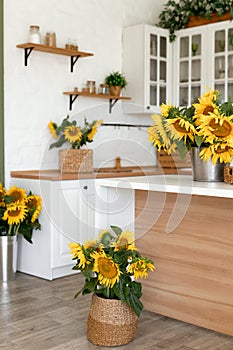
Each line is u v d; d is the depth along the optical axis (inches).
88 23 198.1
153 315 121.8
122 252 103.0
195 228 111.7
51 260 156.9
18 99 174.1
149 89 207.3
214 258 108.7
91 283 103.4
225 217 106.0
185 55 212.5
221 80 200.7
